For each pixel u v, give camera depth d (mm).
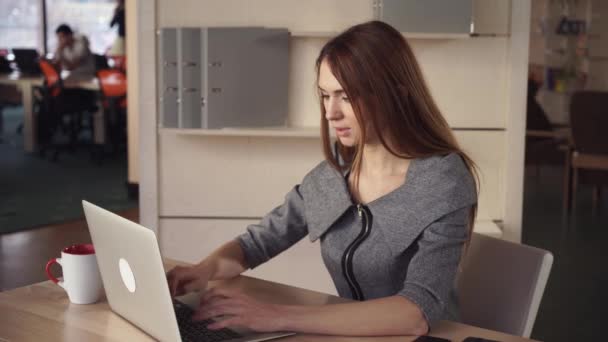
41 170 8172
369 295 1968
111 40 13984
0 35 13664
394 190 1905
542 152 8281
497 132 3541
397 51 1835
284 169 3555
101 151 8641
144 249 1555
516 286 1951
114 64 10141
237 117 3316
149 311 1624
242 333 1651
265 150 3545
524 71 3475
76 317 1800
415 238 1851
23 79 9211
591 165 6770
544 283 1915
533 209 6918
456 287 1962
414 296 1705
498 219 3586
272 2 3453
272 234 2162
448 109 3518
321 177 2064
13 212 6199
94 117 9094
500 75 3508
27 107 9211
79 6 13852
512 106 3500
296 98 3496
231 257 2076
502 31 3480
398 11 3244
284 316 1667
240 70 3293
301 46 3467
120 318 1793
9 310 1845
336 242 1988
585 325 4016
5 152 9352
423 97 1894
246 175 3562
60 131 11008
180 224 3594
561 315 4168
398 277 1919
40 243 5336
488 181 3570
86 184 7457
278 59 3357
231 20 3465
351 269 1953
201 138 3535
